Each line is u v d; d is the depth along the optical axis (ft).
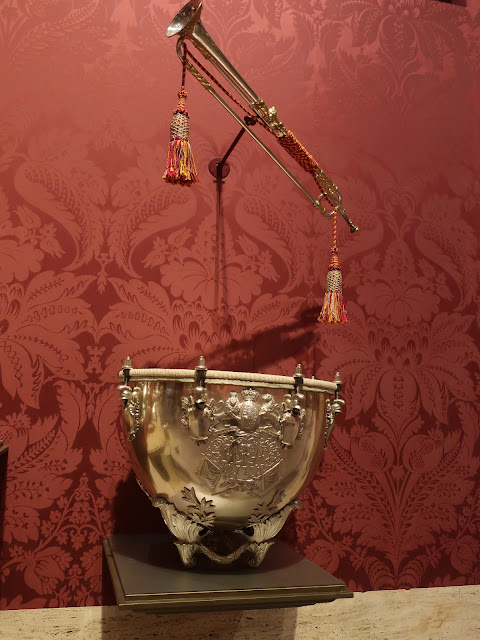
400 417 4.94
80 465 4.28
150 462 3.37
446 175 5.44
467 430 5.09
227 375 3.30
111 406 4.39
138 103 4.81
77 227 4.52
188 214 4.75
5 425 4.21
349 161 5.21
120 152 4.70
